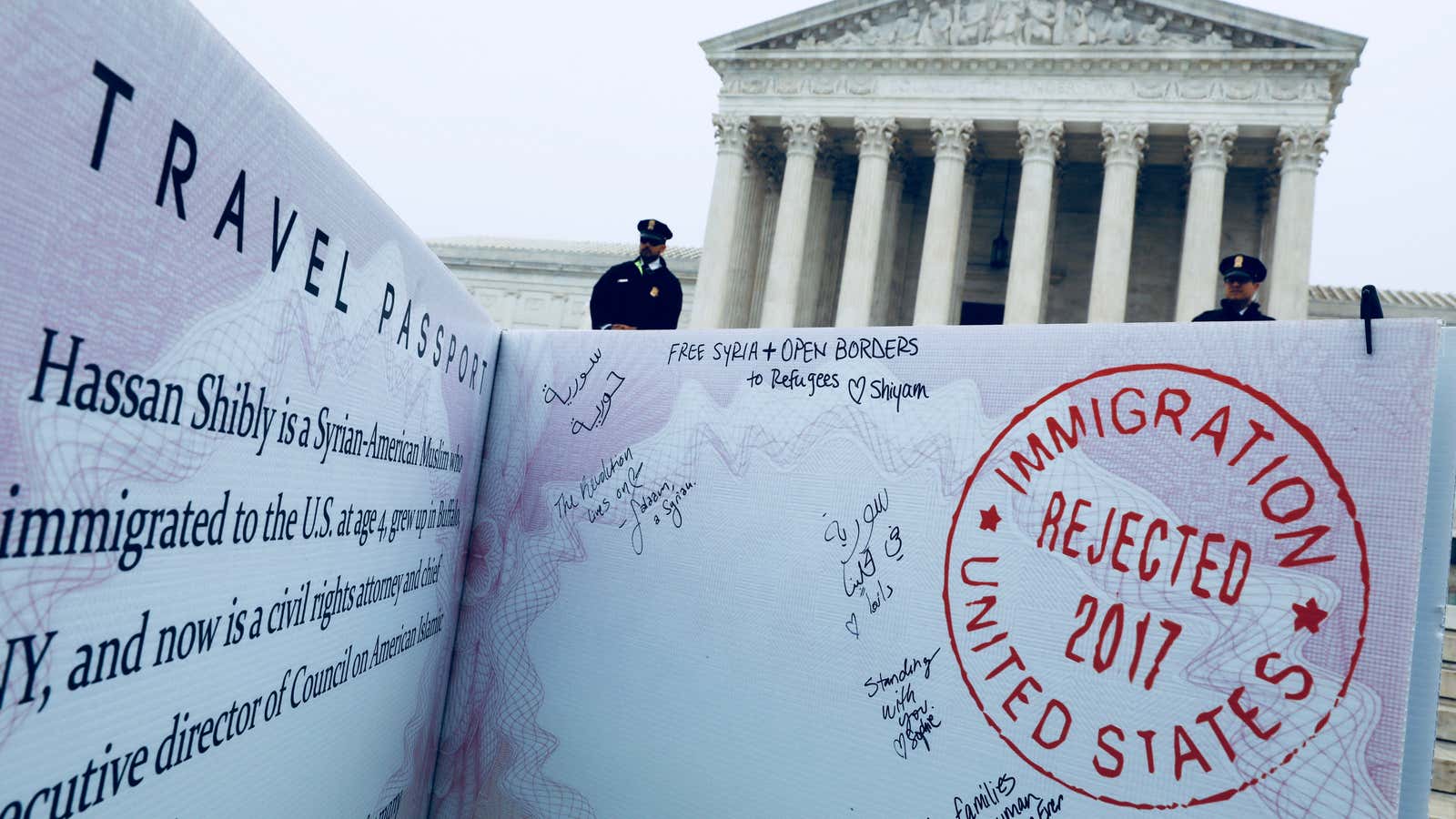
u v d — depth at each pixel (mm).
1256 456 1966
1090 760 2012
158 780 1444
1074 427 2145
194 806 1553
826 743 2277
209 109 1355
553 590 2740
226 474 1534
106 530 1262
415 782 2611
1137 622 2016
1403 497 1827
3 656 1104
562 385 2881
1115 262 24984
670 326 6785
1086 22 26375
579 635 2664
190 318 1382
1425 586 1877
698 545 2543
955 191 26891
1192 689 1948
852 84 28219
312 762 1973
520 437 2918
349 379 1943
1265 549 1930
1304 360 1952
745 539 2480
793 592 2393
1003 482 2197
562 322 37719
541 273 38188
